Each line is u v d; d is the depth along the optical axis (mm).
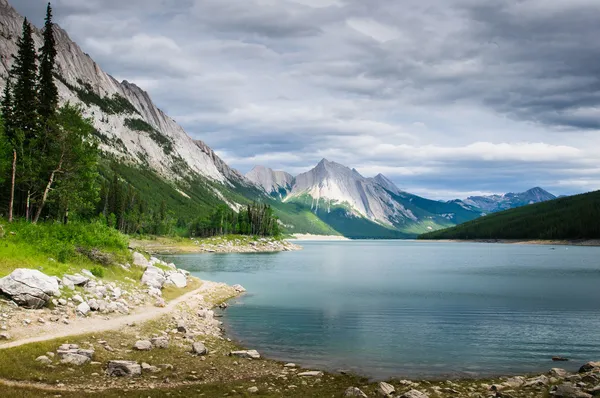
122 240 58188
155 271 52312
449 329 39156
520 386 23766
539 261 137250
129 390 20453
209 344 31656
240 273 92125
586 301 56156
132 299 40812
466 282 78625
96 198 70750
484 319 44062
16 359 21938
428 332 37938
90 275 42000
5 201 73625
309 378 24844
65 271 39562
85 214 97062
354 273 96625
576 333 37844
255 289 66875
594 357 30391
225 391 21578
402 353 30969
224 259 134750
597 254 177125
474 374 26438
